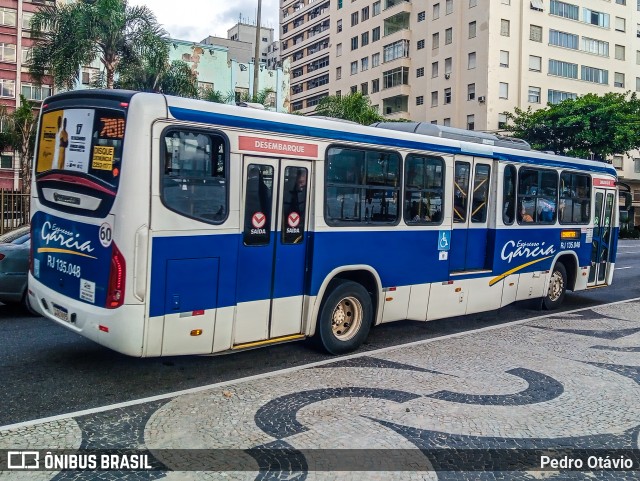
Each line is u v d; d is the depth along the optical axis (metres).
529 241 10.36
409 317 8.36
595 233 12.15
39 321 9.08
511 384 6.49
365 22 58.94
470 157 9.16
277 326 6.77
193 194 5.88
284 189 6.73
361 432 5.03
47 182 6.50
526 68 44.34
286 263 6.81
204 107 5.99
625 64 50.31
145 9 20.52
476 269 9.44
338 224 7.29
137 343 5.54
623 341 8.70
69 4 20.34
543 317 10.56
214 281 6.07
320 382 6.37
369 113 32.88
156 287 5.62
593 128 37.28
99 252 5.71
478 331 9.26
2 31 39.19
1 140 29.17
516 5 44.03
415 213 8.34
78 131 6.10
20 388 5.94
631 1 50.66
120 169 5.57
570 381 6.66
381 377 6.61
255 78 23.16
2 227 16.34
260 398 5.82
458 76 45.72
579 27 47.31
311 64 76.94
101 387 6.04
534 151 10.73
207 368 6.82
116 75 22.02
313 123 7.01
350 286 7.55
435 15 48.72
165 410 5.43
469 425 5.28
